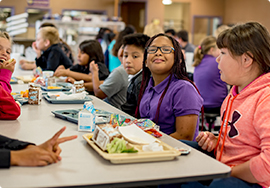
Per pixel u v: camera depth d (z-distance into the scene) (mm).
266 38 1218
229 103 1316
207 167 970
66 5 11570
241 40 1220
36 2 11297
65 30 7473
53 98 2131
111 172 901
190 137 1586
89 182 825
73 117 1547
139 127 1346
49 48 3855
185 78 1685
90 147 1130
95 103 2059
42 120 1536
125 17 14469
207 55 3473
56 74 3152
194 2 13133
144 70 1852
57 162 971
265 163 1038
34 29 11227
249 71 1247
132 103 2174
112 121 1428
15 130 1333
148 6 12547
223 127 1328
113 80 2527
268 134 1063
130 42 2209
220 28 4309
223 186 1078
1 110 1481
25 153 941
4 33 2131
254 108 1174
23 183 809
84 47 3318
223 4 13312
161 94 1689
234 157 1218
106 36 5348
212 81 3373
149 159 1000
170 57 1662
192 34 13320
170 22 15703
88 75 3242
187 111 1564
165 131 1667
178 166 972
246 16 11750
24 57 5953
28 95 1958
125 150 1005
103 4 11867
